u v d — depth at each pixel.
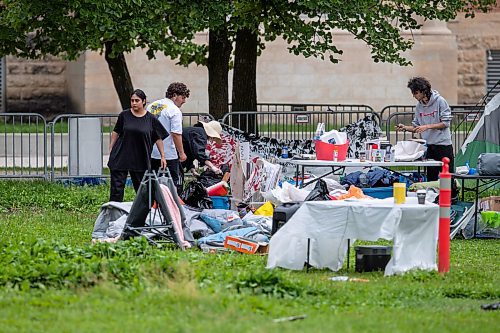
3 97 71.56
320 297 21.83
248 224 30.30
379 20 45.28
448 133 36.66
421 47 70.06
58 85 72.00
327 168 40.94
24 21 42.31
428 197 31.56
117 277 22.58
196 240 29.59
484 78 72.94
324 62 70.06
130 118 32.19
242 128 47.94
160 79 68.88
